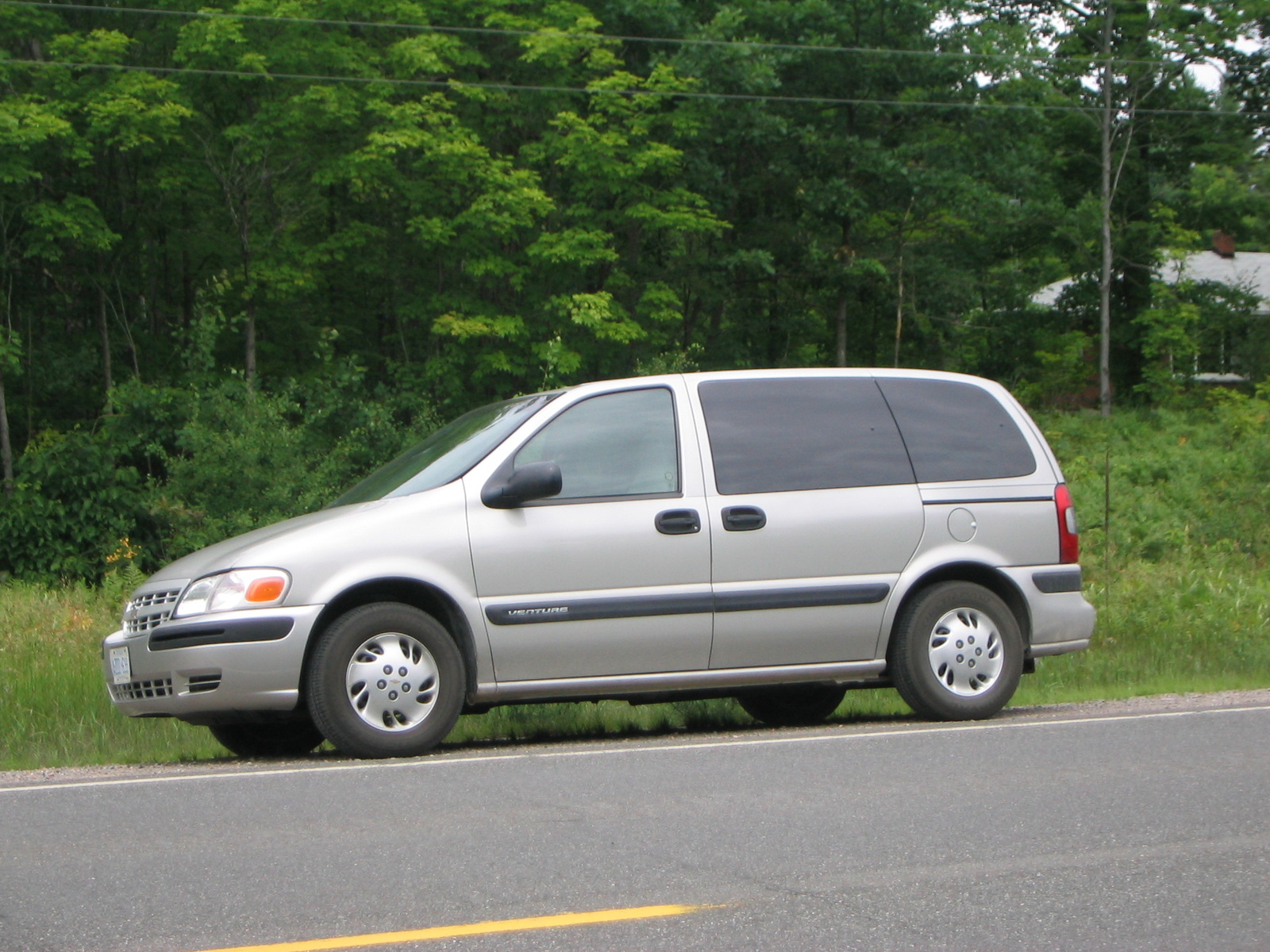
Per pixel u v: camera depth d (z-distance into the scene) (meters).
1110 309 50.09
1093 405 48.34
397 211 32.19
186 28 28.70
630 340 31.78
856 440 8.77
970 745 7.60
